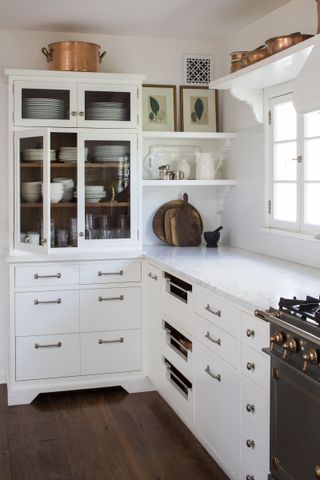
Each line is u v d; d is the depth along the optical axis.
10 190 3.88
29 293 3.87
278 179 3.73
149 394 4.05
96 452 3.19
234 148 4.33
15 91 3.83
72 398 3.99
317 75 2.20
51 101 3.89
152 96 4.41
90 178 3.98
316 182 3.31
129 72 4.40
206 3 3.60
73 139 3.96
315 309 2.15
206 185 4.55
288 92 3.51
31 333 3.90
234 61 3.47
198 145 4.52
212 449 2.98
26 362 3.90
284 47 2.88
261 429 2.42
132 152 4.03
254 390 2.47
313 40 2.55
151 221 4.54
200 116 4.48
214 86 3.64
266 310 2.32
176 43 4.46
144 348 4.09
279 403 2.22
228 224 4.51
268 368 2.34
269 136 3.78
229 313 2.70
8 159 3.88
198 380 3.13
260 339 2.40
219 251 4.14
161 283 3.70
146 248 4.35
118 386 4.21
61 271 3.90
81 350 3.98
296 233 3.44
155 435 3.39
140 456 3.14
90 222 4.00
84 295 3.96
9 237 3.92
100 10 3.75
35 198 3.85
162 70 4.45
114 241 4.04
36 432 3.45
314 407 1.99
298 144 3.43
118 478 2.92
